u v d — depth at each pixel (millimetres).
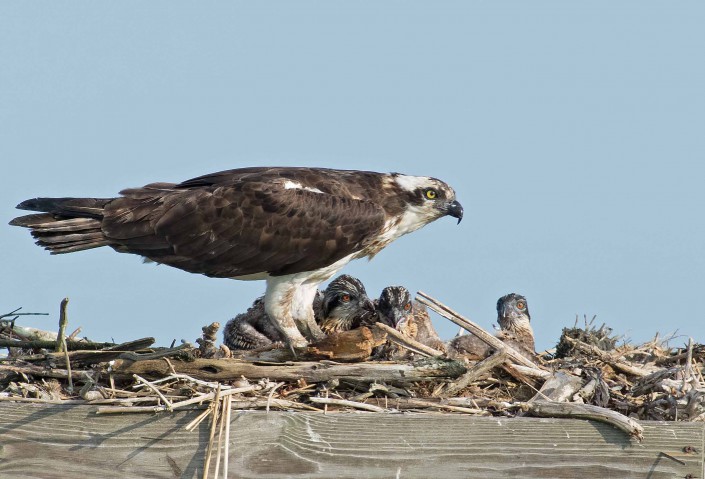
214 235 14859
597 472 10773
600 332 15148
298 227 15109
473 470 10641
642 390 12258
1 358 12055
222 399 10555
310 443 10531
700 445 10859
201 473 10406
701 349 14367
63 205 14688
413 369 11695
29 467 10570
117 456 10508
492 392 12086
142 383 10789
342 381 11633
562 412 10914
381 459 10562
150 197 14977
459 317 12648
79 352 11773
